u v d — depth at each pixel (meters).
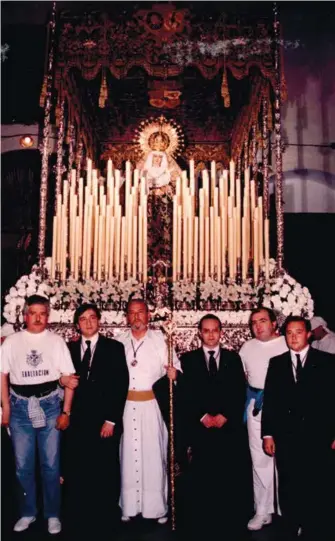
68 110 7.20
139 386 4.66
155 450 4.55
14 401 4.35
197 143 8.55
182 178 6.21
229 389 4.72
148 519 4.55
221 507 4.61
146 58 6.36
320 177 9.37
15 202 9.23
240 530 4.34
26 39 9.26
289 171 9.37
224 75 6.30
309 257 9.04
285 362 4.29
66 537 4.21
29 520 4.38
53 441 4.36
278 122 6.27
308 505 3.99
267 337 4.81
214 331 4.78
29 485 4.37
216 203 6.05
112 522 4.48
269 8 7.09
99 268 5.96
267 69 6.32
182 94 8.20
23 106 9.44
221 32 6.38
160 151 7.98
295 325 4.22
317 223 9.19
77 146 7.61
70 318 5.70
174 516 4.43
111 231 6.02
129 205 6.12
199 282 5.95
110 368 4.55
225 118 8.54
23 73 9.39
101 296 5.80
